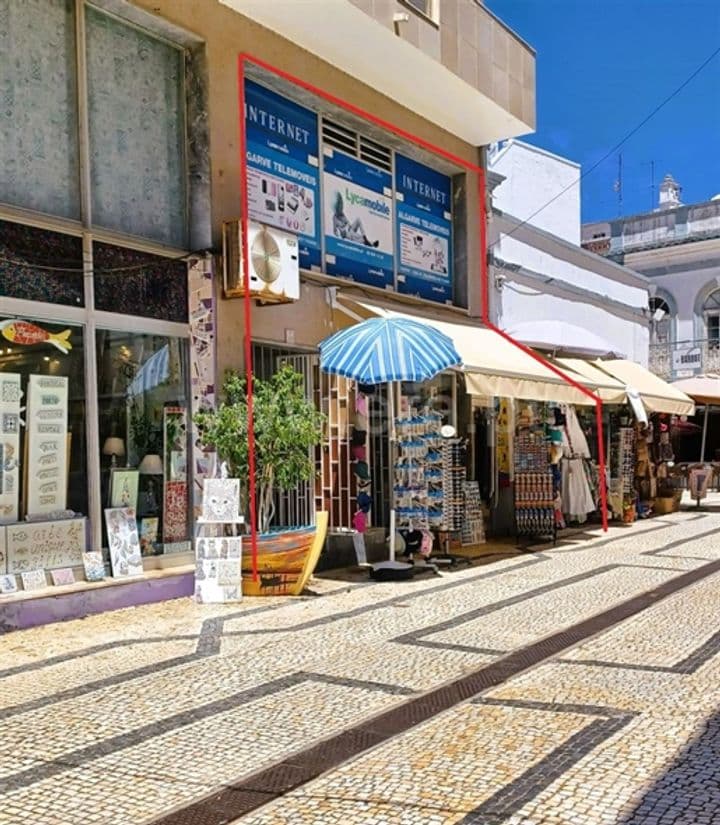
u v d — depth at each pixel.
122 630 6.97
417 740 4.38
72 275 7.73
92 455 7.82
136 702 5.13
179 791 3.84
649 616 7.20
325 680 5.53
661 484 17.20
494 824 3.40
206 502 8.16
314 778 3.94
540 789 3.71
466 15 11.62
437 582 9.12
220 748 4.36
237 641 6.59
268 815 3.57
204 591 8.05
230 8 9.17
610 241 29.05
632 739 4.29
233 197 9.08
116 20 8.32
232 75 9.16
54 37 7.75
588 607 7.65
